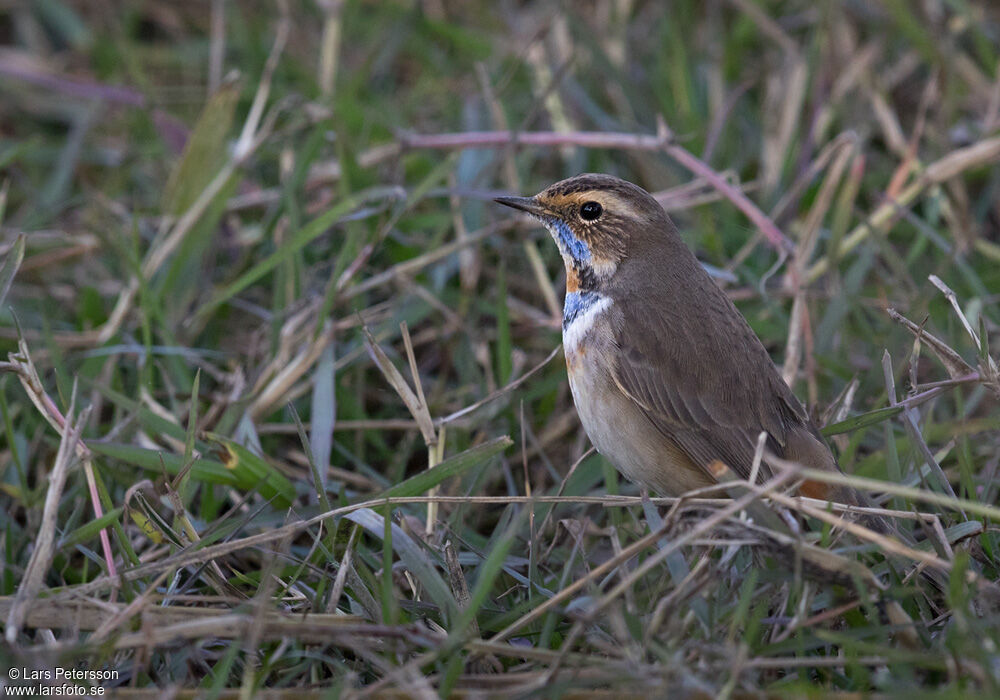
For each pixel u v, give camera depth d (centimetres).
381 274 1282
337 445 1148
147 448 1041
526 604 884
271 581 856
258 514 1000
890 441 979
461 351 1237
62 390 1076
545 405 1194
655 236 1061
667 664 764
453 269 1319
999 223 1443
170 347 1181
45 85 1667
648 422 1018
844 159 1277
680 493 1026
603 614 847
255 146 1327
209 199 1302
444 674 802
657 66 1633
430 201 1441
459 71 1712
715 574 829
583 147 1463
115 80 1708
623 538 1002
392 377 1033
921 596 873
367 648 820
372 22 1766
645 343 1015
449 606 852
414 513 1048
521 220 1294
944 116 1458
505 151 1371
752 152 1525
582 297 1065
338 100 1503
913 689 751
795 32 1706
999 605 832
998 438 1082
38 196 1510
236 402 1113
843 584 834
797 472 809
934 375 1212
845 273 1341
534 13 1766
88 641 820
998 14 1727
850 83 1522
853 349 1273
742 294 1278
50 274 1380
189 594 930
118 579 868
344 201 1223
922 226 1291
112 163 1582
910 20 1505
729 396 1005
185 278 1300
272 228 1353
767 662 782
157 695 789
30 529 1016
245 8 1734
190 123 1622
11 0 1820
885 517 972
